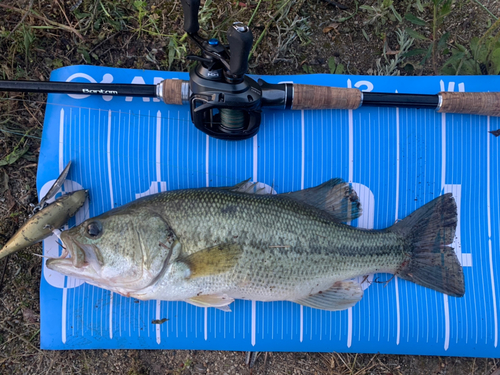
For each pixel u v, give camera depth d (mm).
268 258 398
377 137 462
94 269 392
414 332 460
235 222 394
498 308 460
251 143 458
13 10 457
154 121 453
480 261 462
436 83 464
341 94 429
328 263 412
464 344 459
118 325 455
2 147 460
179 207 393
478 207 464
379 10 468
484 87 463
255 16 472
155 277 390
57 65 461
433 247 444
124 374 461
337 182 439
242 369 468
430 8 480
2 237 458
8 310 457
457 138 463
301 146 460
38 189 445
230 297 411
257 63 472
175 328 457
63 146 448
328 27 477
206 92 381
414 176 463
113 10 462
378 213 462
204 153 455
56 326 451
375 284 462
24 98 459
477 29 480
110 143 451
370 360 468
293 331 460
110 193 451
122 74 453
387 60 475
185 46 464
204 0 468
